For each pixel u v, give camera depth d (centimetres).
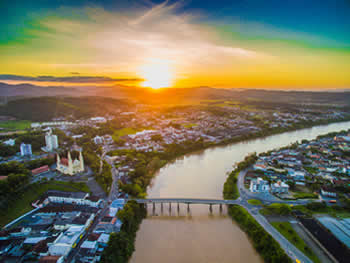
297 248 17725
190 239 19950
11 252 16412
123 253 17425
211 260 17562
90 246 16912
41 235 18225
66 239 17425
